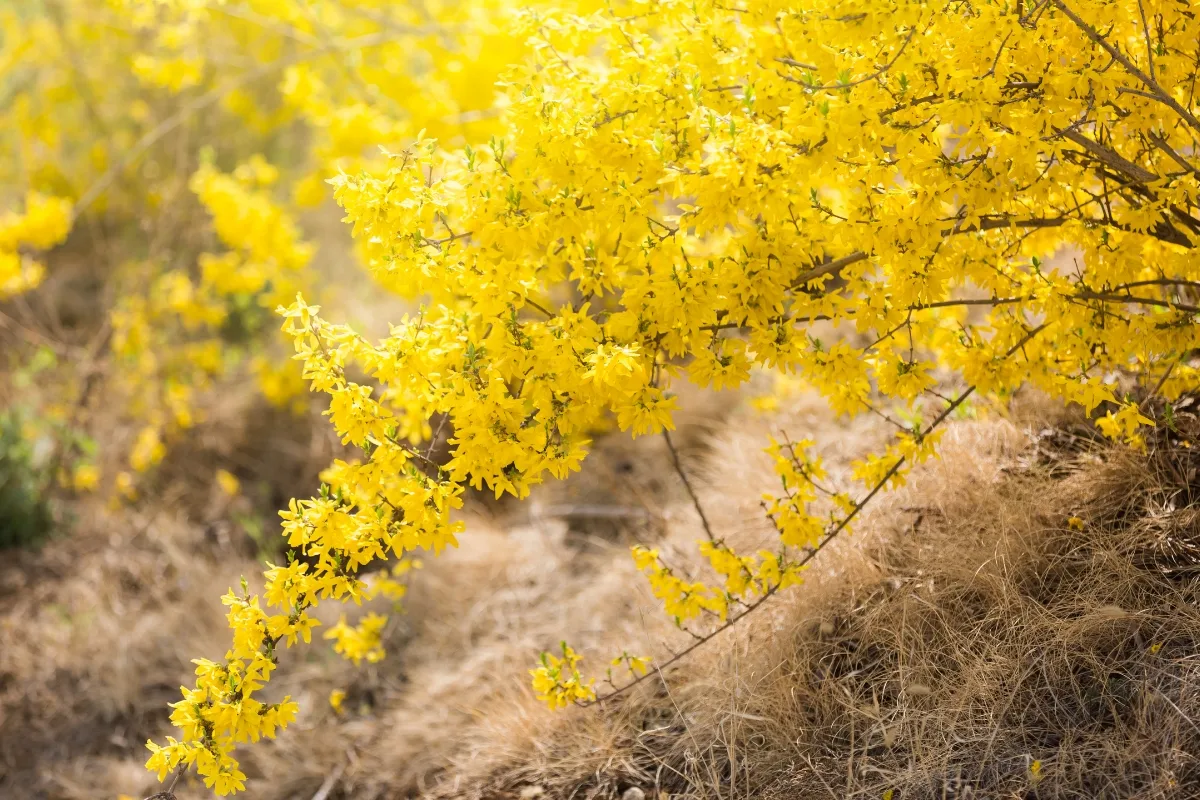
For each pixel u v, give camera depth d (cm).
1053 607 235
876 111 195
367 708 355
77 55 693
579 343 198
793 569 237
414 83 476
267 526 489
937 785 216
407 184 204
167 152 708
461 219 209
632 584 330
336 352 203
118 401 572
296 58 475
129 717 392
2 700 409
